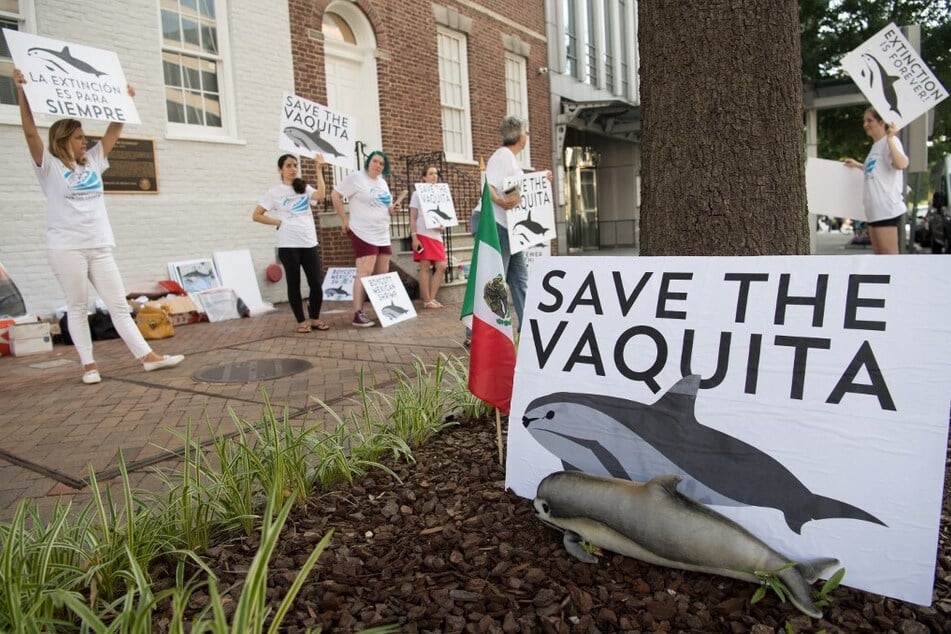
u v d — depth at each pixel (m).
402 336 6.79
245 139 9.47
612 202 22.05
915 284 1.90
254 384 4.93
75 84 4.97
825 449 1.90
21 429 3.99
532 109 15.93
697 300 2.22
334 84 11.04
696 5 2.73
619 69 20.66
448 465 3.02
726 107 2.72
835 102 14.30
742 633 1.79
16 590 1.78
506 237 5.68
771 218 2.74
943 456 1.75
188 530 2.31
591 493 2.15
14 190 7.25
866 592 1.92
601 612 1.88
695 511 1.98
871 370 1.89
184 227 8.80
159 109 8.48
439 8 12.62
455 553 2.23
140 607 1.65
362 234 7.41
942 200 14.37
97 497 2.23
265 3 9.66
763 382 2.04
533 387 2.48
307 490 2.74
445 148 13.17
